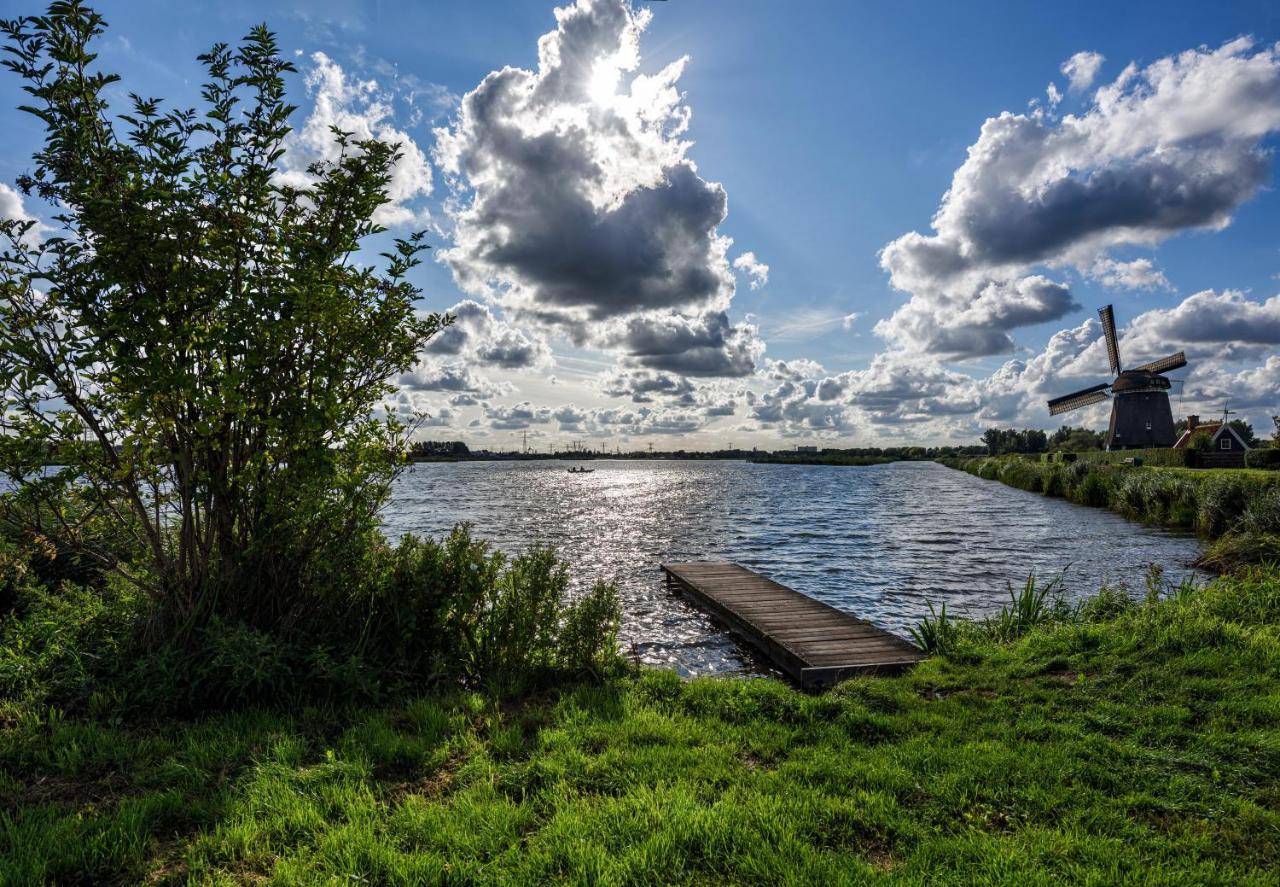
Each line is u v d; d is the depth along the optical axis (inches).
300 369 235.5
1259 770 186.7
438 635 267.1
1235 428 2440.9
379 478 269.6
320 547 249.8
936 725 227.8
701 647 410.6
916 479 3228.3
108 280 194.4
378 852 141.0
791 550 890.7
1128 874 142.8
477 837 149.6
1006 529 1088.8
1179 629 297.7
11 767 174.2
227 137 224.8
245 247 222.8
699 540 1003.9
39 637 229.8
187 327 201.2
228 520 233.8
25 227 200.1
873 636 375.9
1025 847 152.3
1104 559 784.3
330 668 224.8
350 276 243.4
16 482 210.2
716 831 151.6
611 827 155.2
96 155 205.2
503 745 198.5
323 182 240.1
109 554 246.4
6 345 189.9
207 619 228.7
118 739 188.4
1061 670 281.1
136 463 215.9
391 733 200.1
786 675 352.2
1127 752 199.0
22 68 197.8
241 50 222.7
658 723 223.9
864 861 148.3
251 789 164.2
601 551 891.4
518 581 287.0
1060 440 4891.7
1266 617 333.4
